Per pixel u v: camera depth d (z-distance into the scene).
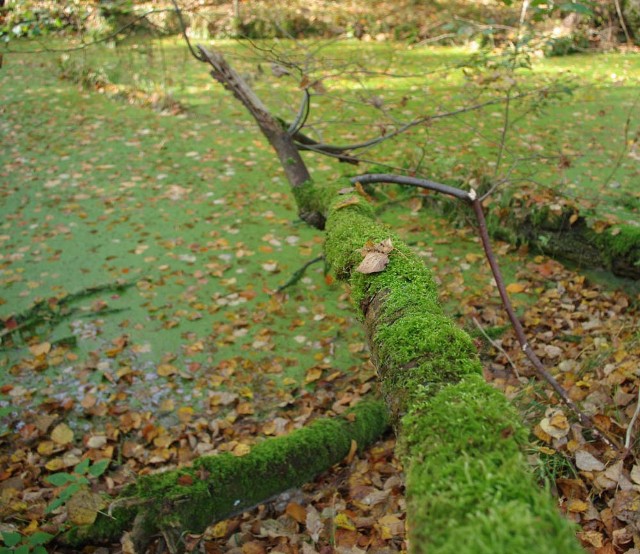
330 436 3.06
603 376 3.24
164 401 3.71
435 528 1.00
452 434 1.21
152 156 6.59
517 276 4.50
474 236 4.97
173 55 9.53
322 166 6.19
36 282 4.66
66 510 2.92
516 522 0.93
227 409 3.66
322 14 10.70
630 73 8.38
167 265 4.85
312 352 4.03
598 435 2.78
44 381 3.86
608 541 2.36
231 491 2.70
